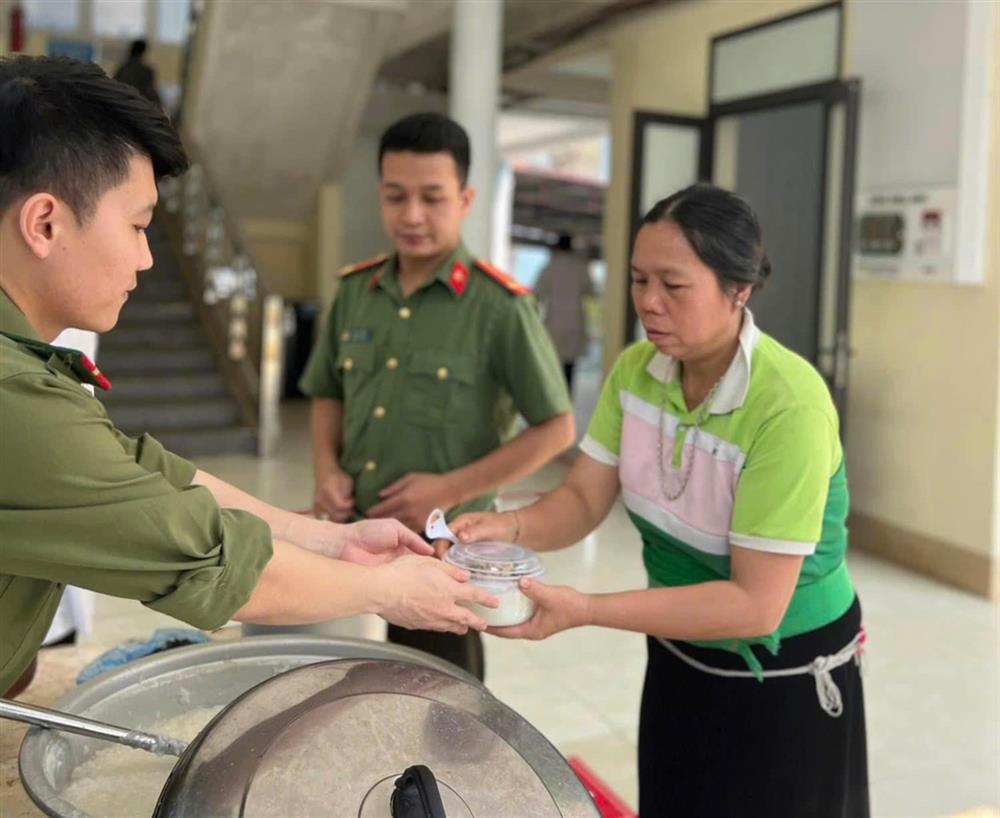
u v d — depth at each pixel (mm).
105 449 895
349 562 1158
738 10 5438
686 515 1423
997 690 3246
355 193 10070
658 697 1547
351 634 1377
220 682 1196
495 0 5312
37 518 871
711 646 1456
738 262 1287
